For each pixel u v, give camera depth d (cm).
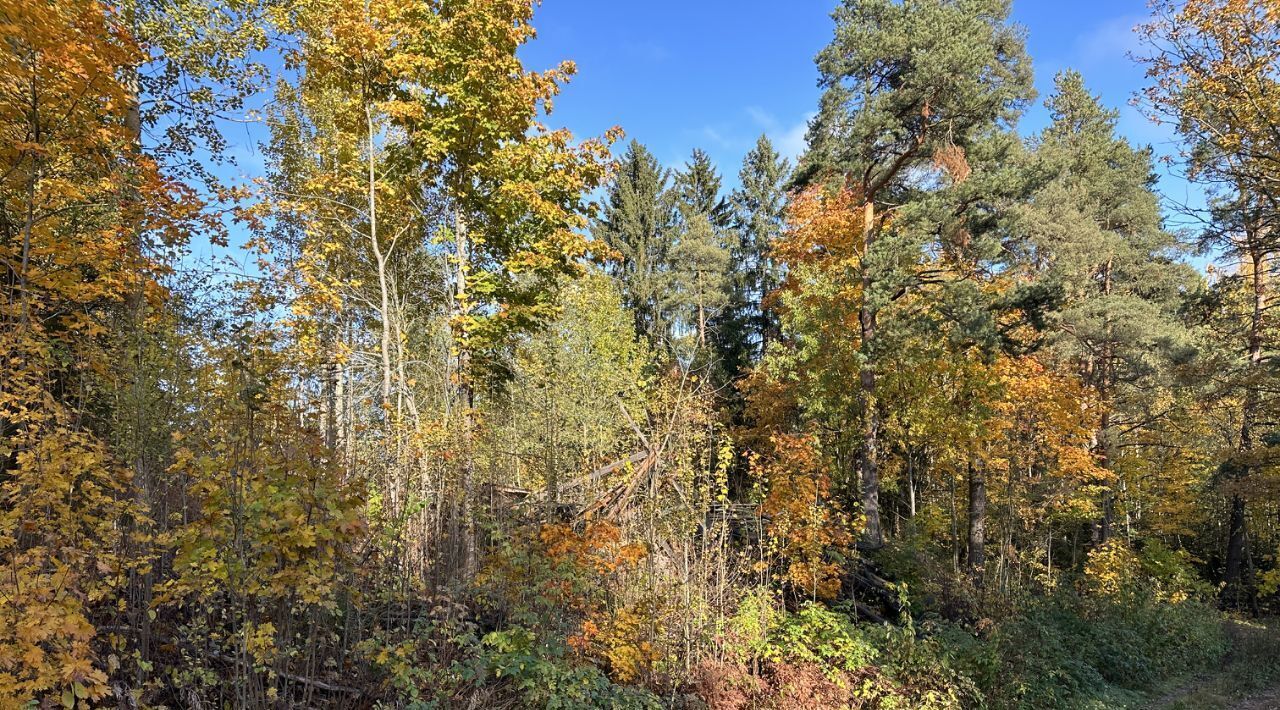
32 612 342
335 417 804
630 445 1252
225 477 414
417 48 1021
